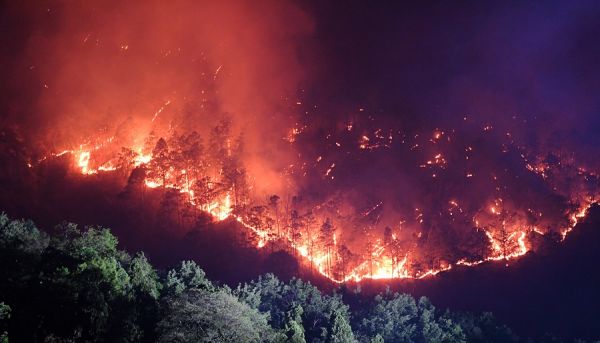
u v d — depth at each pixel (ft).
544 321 483.51
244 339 216.74
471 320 405.59
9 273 244.22
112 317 220.43
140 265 281.54
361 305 419.95
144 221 550.36
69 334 205.26
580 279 535.19
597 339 451.94
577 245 583.17
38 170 606.55
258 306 349.00
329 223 579.89
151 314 239.91
